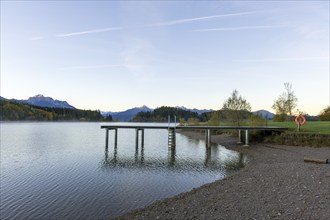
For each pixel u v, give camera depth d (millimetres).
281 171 19859
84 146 43219
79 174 22375
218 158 31062
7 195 16500
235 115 55625
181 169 24703
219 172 23266
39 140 52531
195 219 11297
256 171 21016
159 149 40094
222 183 17562
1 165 26094
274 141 38969
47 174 22281
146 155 33750
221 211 12039
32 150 37406
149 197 16094
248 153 33688
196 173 22922
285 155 29359
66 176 21609
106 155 33531
